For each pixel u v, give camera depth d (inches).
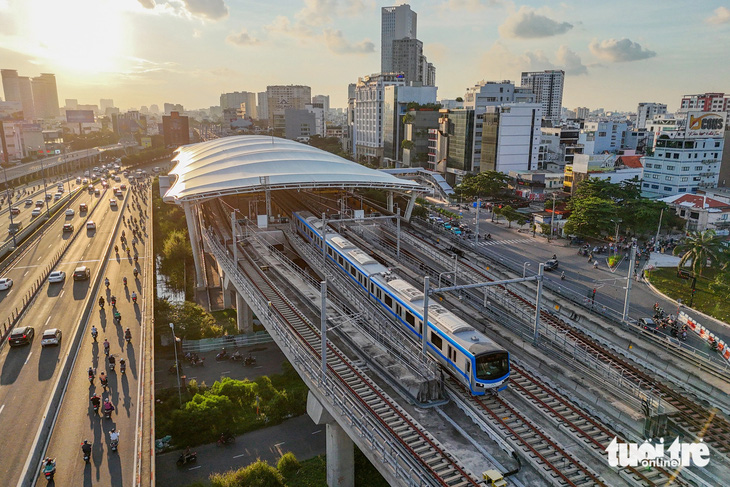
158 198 5944.9
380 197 4495.6
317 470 1606.8
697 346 2081.7
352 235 3284.9
